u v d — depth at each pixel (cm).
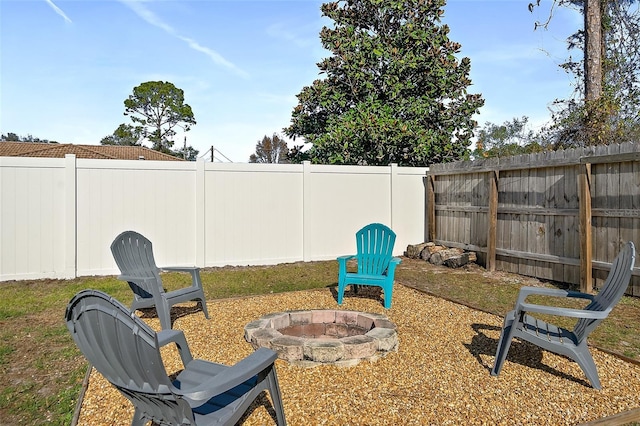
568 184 585
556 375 289
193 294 426
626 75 1008
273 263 796
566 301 511
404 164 1215
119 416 231
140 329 156
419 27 1225
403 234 899
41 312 462
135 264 421
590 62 848
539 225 635
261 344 324
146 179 712
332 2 1286
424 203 918
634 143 489
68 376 295
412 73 1200
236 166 768
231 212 767
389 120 1063
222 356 325
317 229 832
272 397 214
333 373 288
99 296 159
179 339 248
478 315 438
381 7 1237
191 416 169
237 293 569
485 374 289
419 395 257
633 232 502
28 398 262
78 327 170
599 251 543
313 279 661
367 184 869
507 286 596
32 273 649
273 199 796
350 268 758
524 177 662
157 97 3878
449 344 350
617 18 992
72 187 665
